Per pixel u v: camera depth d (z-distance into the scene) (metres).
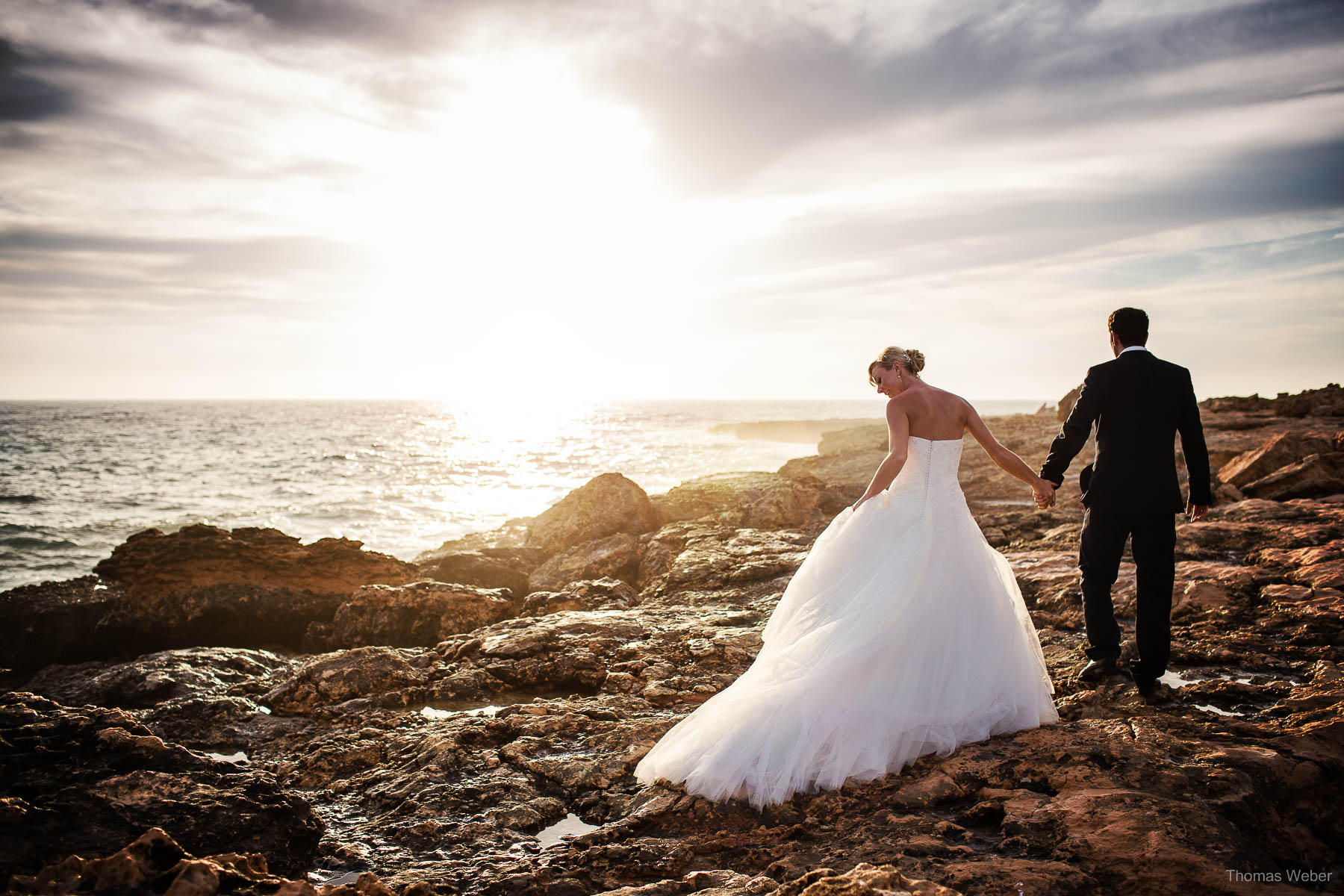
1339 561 6.94
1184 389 4.46
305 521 26.34
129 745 3.36
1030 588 7.28
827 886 2.50
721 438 80.56
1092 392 4.54
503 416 169.50
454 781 4.20
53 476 42.59
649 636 6.84
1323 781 3.27
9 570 19.19
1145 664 4.43
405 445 72.69
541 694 5.95
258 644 9.41
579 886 3.04
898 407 4.20
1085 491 4.72
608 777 4.12
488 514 28.09
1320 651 5.30
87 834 2.81
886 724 3.69
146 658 7.16
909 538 4.05
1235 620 6.10
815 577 4.21
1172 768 3.35
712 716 3.88
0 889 2.46
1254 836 2.93
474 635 7.21
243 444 72.06
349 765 4.66
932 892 2.39
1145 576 4.48
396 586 8.97
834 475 16.42
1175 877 2.51
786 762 3.58
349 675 6.04
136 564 9.79
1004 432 20.70
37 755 3.23
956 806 3.35
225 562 9.77
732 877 2.88
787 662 3.90
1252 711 4.36
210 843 3.00
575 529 12.04
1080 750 3.59
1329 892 2.62
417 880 3.14
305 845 3.36
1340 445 12.77
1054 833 2.89
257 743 5.17
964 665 3.90
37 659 9.02
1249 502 10.12
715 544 10.23
